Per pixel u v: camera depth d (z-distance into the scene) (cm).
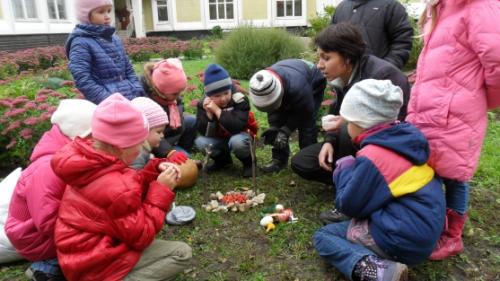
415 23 957
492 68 220
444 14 240
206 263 264
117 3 2688
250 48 988
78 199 210
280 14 2605
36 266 240
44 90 514
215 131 387
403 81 289
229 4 2628
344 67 288
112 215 207
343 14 377
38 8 1638
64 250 211
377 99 227
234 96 368
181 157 262
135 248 218
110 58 367
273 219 305
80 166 202
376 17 353
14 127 424
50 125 434
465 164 236
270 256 269
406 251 223
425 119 243
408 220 220
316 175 335
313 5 2559
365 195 226
